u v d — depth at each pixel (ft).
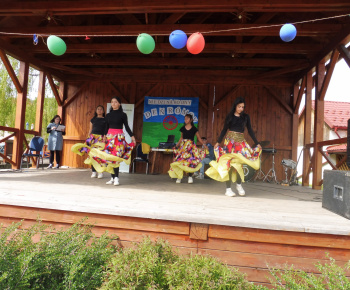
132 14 16.21
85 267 5.50
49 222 7.33
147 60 20.03
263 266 6.29
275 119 21.70
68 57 21.58
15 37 17.11
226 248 6.45
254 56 21.31
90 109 23.66
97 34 15.31
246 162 9.53
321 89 16.07
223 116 22.12
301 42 17.92
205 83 22.41
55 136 20.93
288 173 21.08
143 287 4.70
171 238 6.70
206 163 18.72
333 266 5.25
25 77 18.95
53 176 14.84
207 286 4.43
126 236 6.91
